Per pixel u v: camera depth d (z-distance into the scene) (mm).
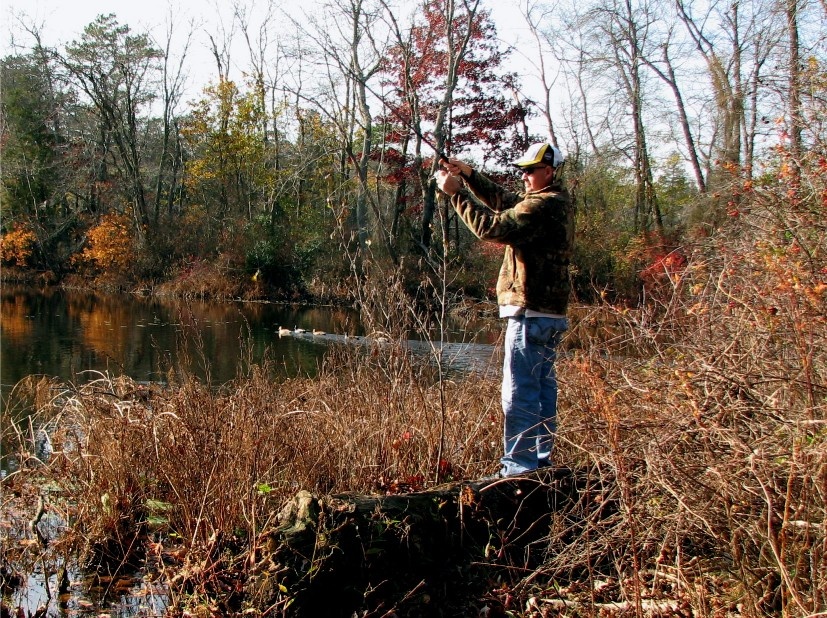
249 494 3645
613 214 22750
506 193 3789
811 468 2404
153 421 4500
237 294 25672
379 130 27188
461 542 3270
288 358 11867
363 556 3027
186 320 17625
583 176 22328
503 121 25812
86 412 5074
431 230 22516
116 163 35438
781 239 3510
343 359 6383
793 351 3152
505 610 2975
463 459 4262
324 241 24391
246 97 30250
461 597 3072
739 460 2531
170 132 39656
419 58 21484
